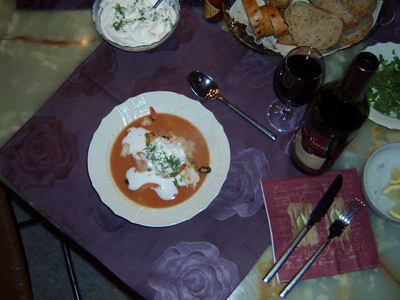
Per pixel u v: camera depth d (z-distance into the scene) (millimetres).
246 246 1047
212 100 1191
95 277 1850
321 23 1194
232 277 1017
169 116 1127
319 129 925
